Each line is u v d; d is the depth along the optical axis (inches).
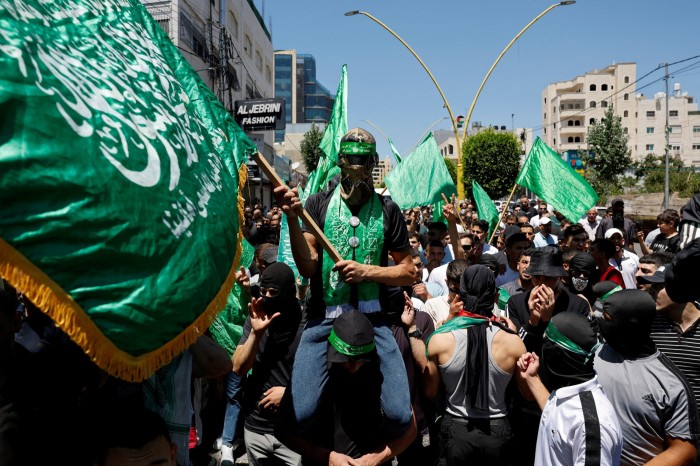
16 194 52.2
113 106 68.2
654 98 4424.2
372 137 122.6
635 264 315.6
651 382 116.1
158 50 96.4
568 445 110.4
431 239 302.8
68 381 80.8
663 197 1421.0
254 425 155.6
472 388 146.6
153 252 65.0
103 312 57.6
